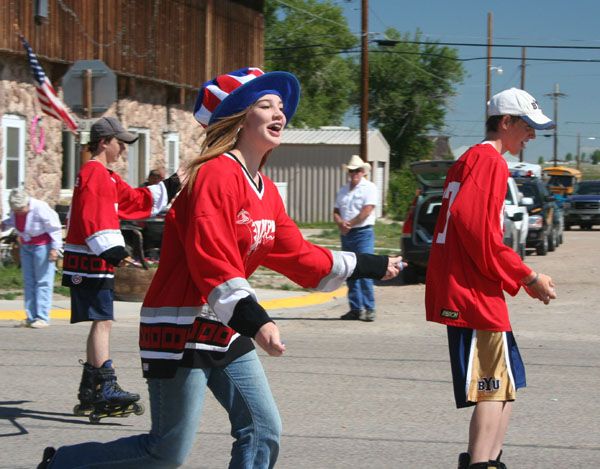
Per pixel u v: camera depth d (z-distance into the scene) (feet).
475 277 16.20
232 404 13.98
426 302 17.03
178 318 13.43
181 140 85.05
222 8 88.28
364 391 27.78
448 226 16.44
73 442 21.98
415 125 197.36
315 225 122.62
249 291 12.63
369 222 41.96
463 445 22.03
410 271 60.75
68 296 48.80
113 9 70.69
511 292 16.30
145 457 14.02
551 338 39.04
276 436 14.06
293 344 36.52
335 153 126.72
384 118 198.90
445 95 198.18
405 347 35.99
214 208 12.95
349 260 15.05
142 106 77.82
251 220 13.47
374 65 196.44
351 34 198.49
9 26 58.95
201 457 20.83
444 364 32.30
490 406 16.25
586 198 139.95
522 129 17.12
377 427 23.59
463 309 16.12
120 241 22.09
